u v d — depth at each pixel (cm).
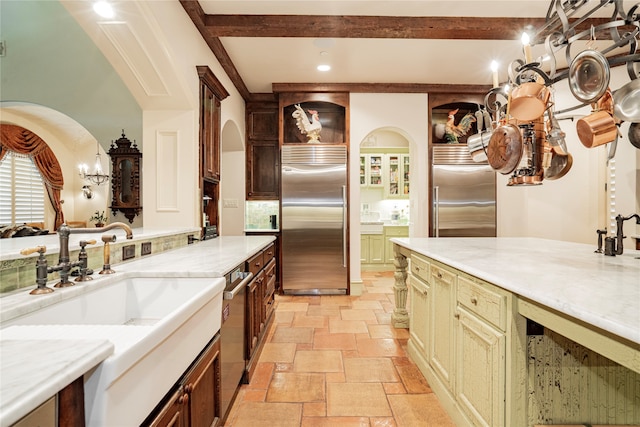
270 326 321
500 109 216
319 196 444
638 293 114
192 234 280
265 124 482
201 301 121
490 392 143
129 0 199
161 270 162
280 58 362
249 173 481
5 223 576
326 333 308
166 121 285
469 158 441
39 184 630
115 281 148
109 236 146
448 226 441
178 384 113
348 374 232
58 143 661
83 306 127
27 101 376
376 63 376
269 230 473
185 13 265
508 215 438
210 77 301
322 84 434
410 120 444
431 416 186
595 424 139
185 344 111
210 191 349
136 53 235
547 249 230
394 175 649
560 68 381
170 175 287
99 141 412
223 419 171
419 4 271
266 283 295
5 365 59
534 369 138
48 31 365
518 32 296
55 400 62
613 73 359
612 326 87
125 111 390
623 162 362
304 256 446
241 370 206
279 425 179
